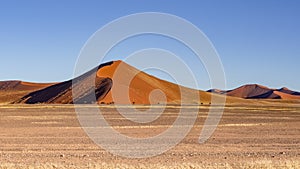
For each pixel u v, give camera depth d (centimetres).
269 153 2103
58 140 2736
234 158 1873
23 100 15775
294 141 2770
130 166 1588
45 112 6675
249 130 3672
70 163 1675
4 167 1552
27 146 2381
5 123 4434
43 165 1594
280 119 5391
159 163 1686
